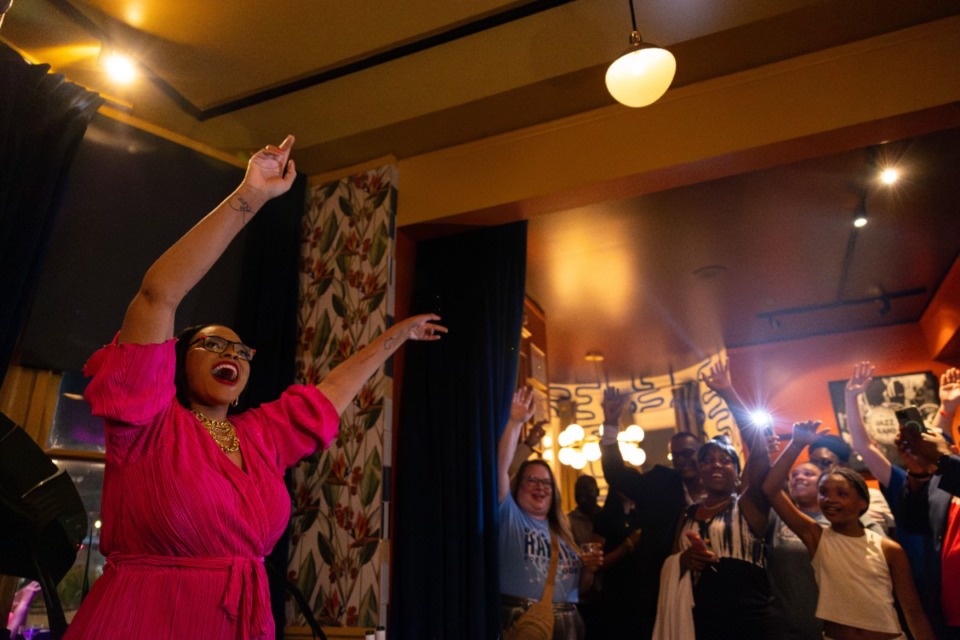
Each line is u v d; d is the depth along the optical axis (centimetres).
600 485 709
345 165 390
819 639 328
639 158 338
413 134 371
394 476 339
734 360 680
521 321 380
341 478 328
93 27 290
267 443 142
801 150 321
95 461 288
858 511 314
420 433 343
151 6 284
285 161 142
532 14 295
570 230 468
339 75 328
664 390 744
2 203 242
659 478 398
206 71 323
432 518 323
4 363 234
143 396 118
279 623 305
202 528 118
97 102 288
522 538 343
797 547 349
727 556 318
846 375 630
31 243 248
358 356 167
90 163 299
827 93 314
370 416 331
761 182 417
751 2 292
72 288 280
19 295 242
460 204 367
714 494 341
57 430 279
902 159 392
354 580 306
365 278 357
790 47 319
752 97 326
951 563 300
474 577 306
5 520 176
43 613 256
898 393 604
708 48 318
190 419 130
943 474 292
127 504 117
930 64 302
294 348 355
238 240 353
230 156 349
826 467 416
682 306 595
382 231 362
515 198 357
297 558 322
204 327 149
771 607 309
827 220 461
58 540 181
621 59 260
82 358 277
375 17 298
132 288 297
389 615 307
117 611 110
